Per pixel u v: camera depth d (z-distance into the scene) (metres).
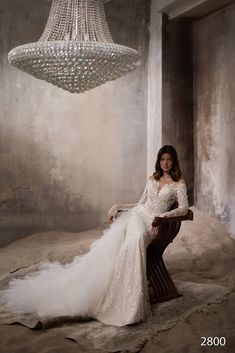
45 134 7.11
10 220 6.91
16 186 6.94
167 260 5.60
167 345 3.32
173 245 6.23
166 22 7.42
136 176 7.75
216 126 7.03
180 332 3.49
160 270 4.07
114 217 4.30
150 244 3.97
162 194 4.01
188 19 7.48
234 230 6.62
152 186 4.11
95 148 7.46
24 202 7.00
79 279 3.84
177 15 7.27
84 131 7.38
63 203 7.25
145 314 3.65
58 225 7.22
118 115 7.61
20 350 3.18
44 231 7.14
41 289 3.96
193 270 5.27
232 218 6.68
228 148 6.77
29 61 4.20
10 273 5.07
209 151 7.21
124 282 3.69
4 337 3.36
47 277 4.15
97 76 4.35
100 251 3.86
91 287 3.73
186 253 5.85
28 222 7.02
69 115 7.27
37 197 7.08
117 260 3.76
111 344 3.26
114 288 3.70
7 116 6.87
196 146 7.54
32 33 6.98
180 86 7.51
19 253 6.34
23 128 6.97
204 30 7.29
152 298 3.98
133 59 4.37
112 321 3.60
